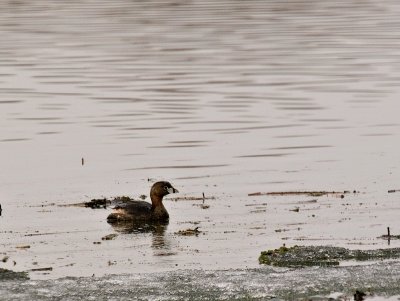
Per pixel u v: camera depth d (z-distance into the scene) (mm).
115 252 22078
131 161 32812
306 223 24312
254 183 29250
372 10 79812
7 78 51250
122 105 43625
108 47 61812
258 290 18859
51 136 37250
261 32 67500
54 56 58438
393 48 59469
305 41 63094
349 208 25797
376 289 18828
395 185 28562
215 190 28422
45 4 87000
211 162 32500
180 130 38094
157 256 21672
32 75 52094
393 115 40406
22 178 30406
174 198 27406
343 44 61562
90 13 79875
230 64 54844
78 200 27406
